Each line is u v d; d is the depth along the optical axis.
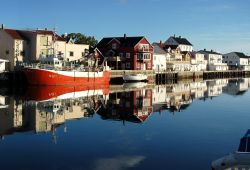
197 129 28.48
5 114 34.69
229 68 153.62
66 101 45.75
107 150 21.77
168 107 42.75
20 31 70.94
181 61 120.38
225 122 31.94
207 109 41.16
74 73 64.81
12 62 67.12
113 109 40.16
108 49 93.81
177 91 65.88
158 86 78.19
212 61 150.75
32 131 27.28
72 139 24.69
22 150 21.64
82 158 20.05
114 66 91.12
